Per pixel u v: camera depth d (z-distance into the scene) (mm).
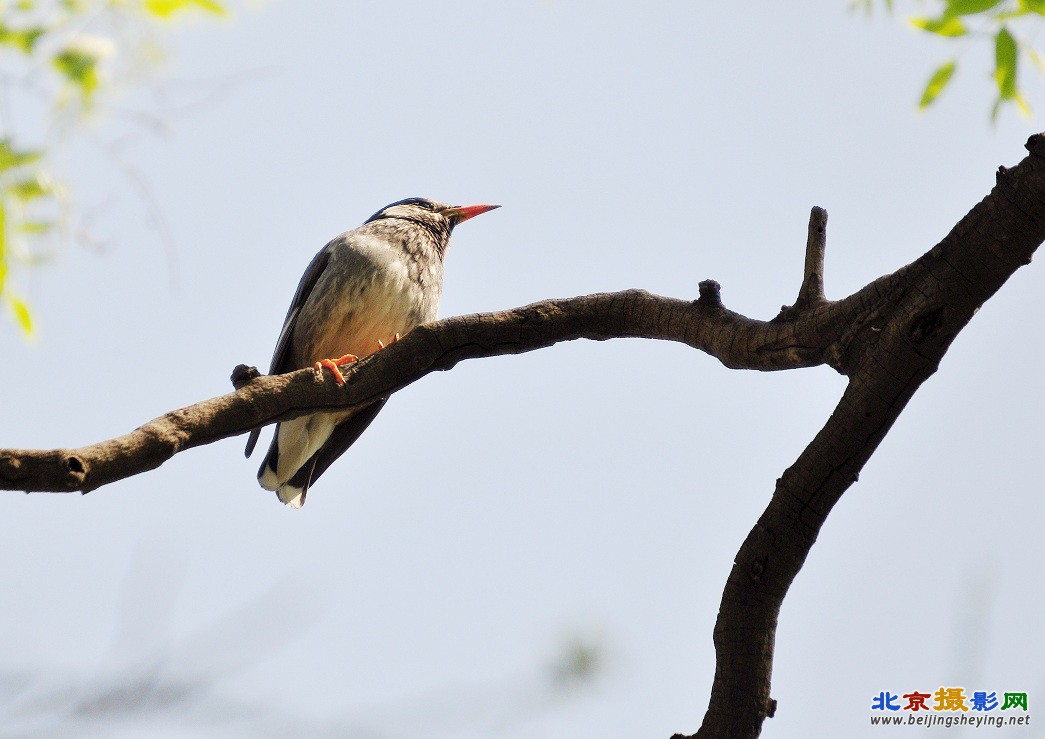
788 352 7055
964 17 8359
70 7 9102
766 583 6770
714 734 6766
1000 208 6168
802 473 6691
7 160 9203
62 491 6383
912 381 6512
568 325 8039
